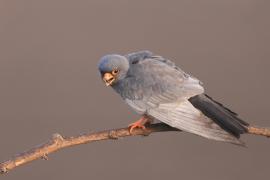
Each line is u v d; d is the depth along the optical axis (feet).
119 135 27.45
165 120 28.35
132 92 29.58
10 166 25.16
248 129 26.73
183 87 29.01
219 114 27.78
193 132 27.40
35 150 25.55
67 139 26.03
